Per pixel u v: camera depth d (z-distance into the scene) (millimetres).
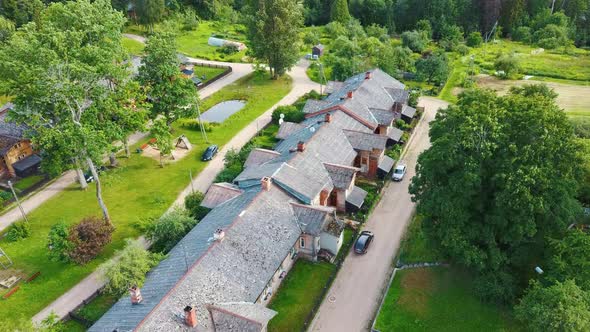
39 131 66500
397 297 53000
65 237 60125
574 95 102125
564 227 47969
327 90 99062
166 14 157875
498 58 118812
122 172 80625
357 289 55125
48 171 68625
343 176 64625
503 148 47781
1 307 54594
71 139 60625
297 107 100438
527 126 47438
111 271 48156
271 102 106625
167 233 57938
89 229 61156
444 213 49344
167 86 84125
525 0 152375
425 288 53812
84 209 71875
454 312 50688
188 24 163875
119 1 157625
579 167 50438
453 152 48719
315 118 80125
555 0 156250
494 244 49062
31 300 55469
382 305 52156
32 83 59688
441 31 151375
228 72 125312
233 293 46531
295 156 64500
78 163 68062
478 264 49281
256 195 56562
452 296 52438
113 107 66875
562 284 43469
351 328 50438
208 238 51312
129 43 146125
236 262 48938
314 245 57375
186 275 45344
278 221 55125
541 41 137750
